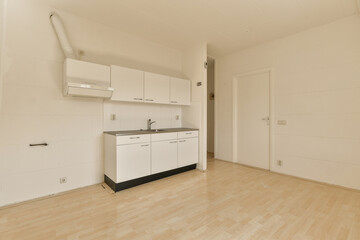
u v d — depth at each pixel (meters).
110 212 1.99
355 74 2.56
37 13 2.32
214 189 2.63
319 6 2.38
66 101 2.54
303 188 2.66
